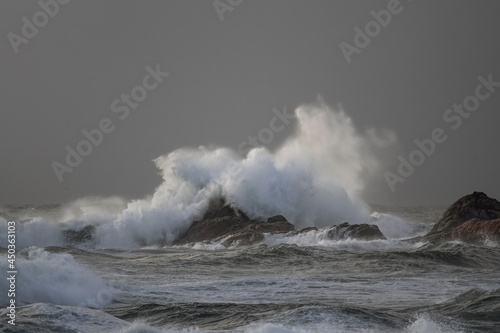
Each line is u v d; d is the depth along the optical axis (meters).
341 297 47.06
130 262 66.25
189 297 46.78
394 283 53.31
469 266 62.91
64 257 51.41
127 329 33.47
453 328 35.91
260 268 62.75
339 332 34.44
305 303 43.31
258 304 42.41
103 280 49.62
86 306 42.88
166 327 36.66
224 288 50.53
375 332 34.66
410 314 39.09
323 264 64.56
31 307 37.41
